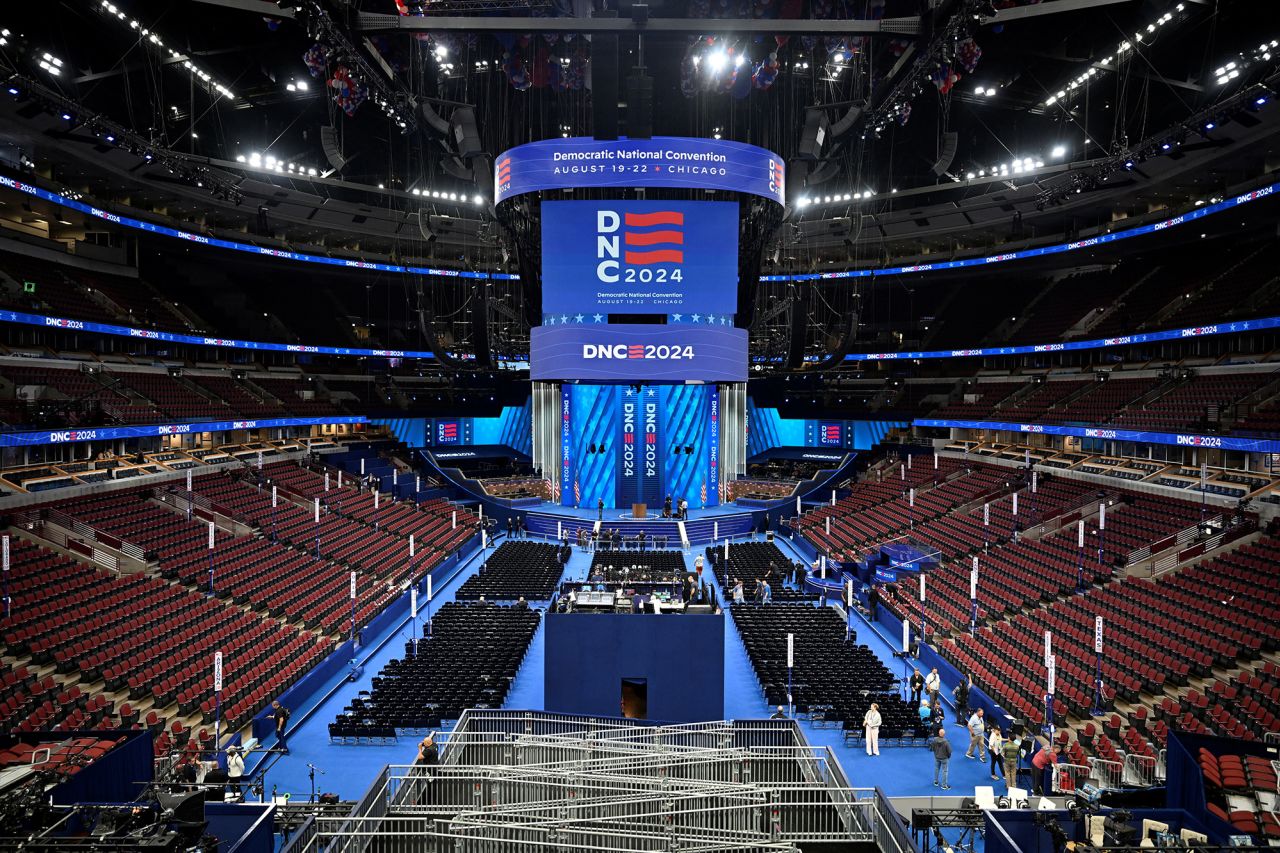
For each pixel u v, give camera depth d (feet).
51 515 99.40
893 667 93.45
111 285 155.74
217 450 155.53
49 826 36.14
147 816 35.99
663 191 112.68
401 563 133.18
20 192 117.19
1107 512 121.39
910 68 77.51
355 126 161.48
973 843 51.42
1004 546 123.24
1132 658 77.30
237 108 145.07
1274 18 105.09
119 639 79.46
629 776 44.37
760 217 118.11
